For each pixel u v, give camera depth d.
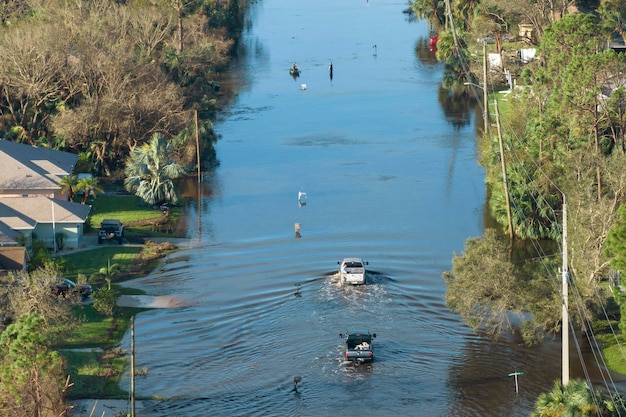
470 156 171.75
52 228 125.94
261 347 95.19
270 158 174.38
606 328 95.44
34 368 74.00
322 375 88.75
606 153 130.62
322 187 155.25
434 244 125.25
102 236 128.00
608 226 93.81
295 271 116.00
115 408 82.56
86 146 164.00
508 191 126.81
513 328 97.75
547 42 147.75
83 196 147.75
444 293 107.50
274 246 126.25
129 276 115.69
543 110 141.62
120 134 164.00
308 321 100.81
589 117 129.88
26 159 146.38
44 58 170.38
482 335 96.56
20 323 77.56
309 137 189.12
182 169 149.25
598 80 130.88
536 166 129.00
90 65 172.25
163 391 86.12
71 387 86.12
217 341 96.94
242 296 108.31
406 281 111.69
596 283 94.25
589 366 88.50
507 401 83.00
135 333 98.62
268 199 149.50
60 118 162.88
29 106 174.38
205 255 123.38
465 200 145.75
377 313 102.31
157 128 165.62
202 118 199.12
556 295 91.62
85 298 106.62
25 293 96.62
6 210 125.69
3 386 73.56
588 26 145.62
